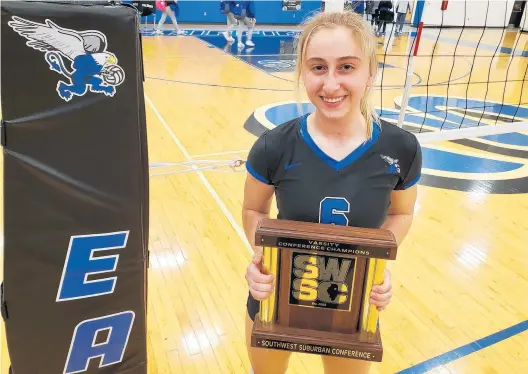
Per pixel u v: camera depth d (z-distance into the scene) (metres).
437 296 2.79
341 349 1.20
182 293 2.75
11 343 1.60
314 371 2.22
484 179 4.52
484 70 10.22
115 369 1.80
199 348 2.33
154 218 3.60
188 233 3.41
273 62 10.34
